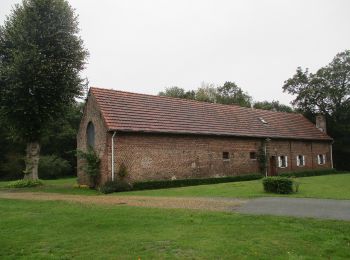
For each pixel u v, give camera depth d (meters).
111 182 22.28
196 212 12.44
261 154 33.84
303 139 39.31
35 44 25.75
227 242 8.74
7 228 10.72
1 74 25.14
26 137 28.14
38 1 25.98
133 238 9.24
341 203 14.38
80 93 28.14
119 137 23.73
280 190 18.23
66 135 50.34
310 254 7.91
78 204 15.08
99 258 7.74
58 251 8.33
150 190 22.47
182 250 8.20
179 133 26.81
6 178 45.41
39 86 25.31
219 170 29.88
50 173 45.59
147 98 28.91
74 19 27.62
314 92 47.78
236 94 72.38
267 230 9.85
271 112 41.25
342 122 47.22
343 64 46.97
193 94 67.62
